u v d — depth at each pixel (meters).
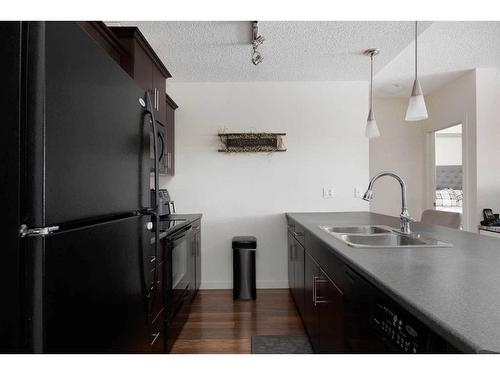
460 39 2.61
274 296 3.12
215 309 2.79
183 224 2.42
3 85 0.62
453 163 4.61
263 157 3.44
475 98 3.36
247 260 3.02
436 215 2.44
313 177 3.44
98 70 0.83
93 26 1.66
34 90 0.61
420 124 4.46
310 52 2.69
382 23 2.21
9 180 0.62
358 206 3.44
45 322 0.62
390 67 3.27
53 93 0.65
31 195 0.61
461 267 1.01
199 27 2.25
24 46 0.61
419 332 0.73
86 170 0.77
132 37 2.01
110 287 0.89
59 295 0.67
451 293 0.77
